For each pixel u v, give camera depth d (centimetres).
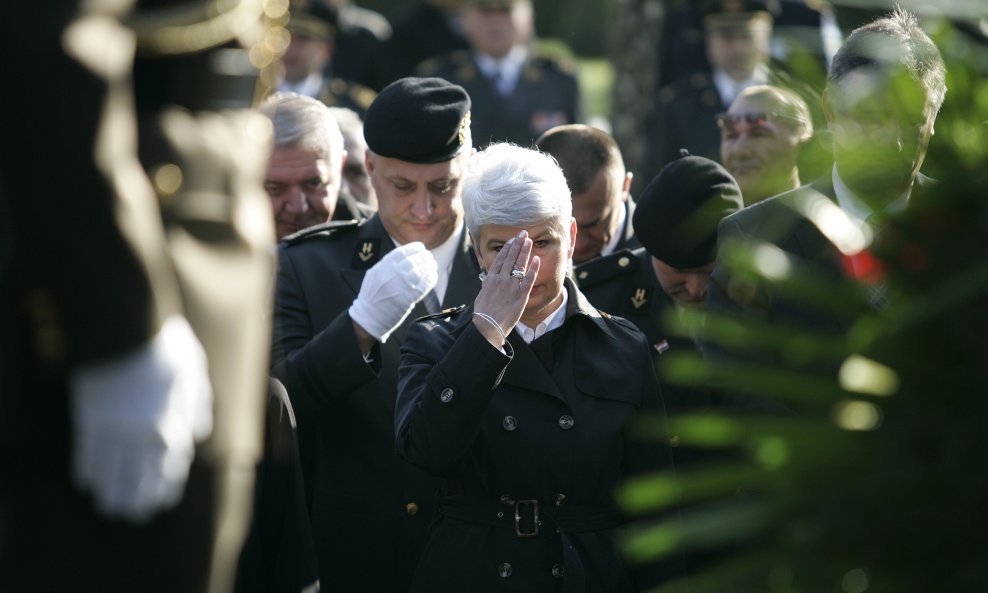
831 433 635
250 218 839
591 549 1273
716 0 3350
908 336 625
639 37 4162
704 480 663
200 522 802
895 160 705
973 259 625
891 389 636
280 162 1680
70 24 680
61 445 745
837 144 724
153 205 735
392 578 1488
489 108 4034
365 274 1545
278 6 865
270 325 1267
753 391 664
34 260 688
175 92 812
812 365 675
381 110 1548
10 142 673
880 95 709
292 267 1580
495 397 1287
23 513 754
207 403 765
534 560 1263
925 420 620
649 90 4159
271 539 1258
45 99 669
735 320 691
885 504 620
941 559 620
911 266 636
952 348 623
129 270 695
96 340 695
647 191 1583
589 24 9006
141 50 788
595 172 1697
